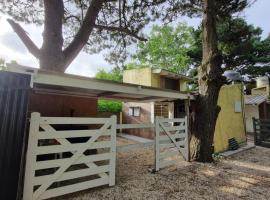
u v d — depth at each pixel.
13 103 2.88
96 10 6.79
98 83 4.04
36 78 3.23
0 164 2.74
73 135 3.61
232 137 8.55
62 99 6.93
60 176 3.40
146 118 12.66
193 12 7.70
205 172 5.05
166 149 5.80
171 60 24.98
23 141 2.92
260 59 16.00
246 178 4.63
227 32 13.10
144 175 4.77
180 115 10.13
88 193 3.69
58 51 5.94
